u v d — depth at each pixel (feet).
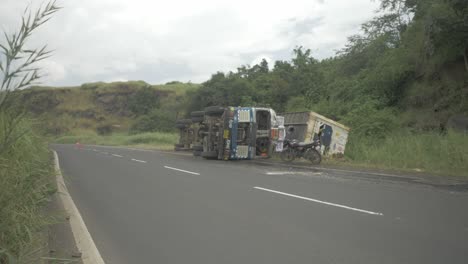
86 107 277.23
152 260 15.80
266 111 63.52
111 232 19.84
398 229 19.34
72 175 41.91
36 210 17.40
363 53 95.40
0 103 8.91
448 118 62.69
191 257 15.99
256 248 16.90
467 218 21.33
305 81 126.00
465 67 67.21
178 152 88.74
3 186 12.41
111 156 74.33
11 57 8.70
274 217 22.11
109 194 30.42
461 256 15.47
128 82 296.51
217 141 63.36
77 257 16.08
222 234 19.06
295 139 59.82
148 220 22.06
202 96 144.15
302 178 38.01
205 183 35.35
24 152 17.40
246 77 161.27
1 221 11.89
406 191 29.99
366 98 80.64
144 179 38.81
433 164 45.11
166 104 249.96
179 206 25.45
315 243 17.39
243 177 39.22
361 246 16.87
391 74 78.59
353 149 59.52
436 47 67.26
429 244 16.98
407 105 74.95
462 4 60.03
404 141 54.24
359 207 24.26
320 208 24.12
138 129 200.64
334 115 82.94
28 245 12.81
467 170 41.81
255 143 62.23
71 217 22.76
